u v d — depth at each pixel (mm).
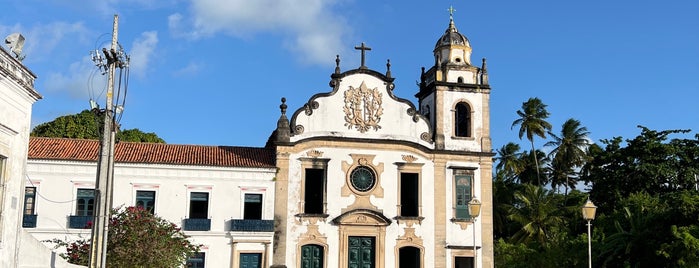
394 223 41188
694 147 56594
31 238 21609
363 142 41656
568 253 46250
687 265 34969
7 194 18312
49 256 22859
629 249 39312
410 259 42781
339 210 40688
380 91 42750
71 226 36938
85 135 59062
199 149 41375
